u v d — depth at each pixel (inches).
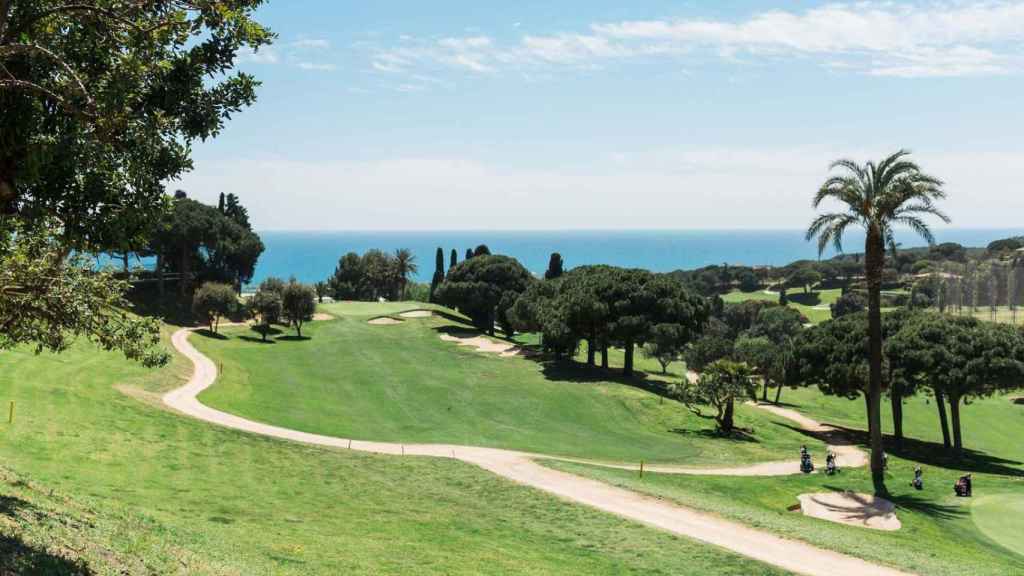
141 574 629.0
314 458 1609.3
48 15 540.1
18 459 1170.6
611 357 4773.6
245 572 734.5
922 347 2469.2
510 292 4350.4
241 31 606.9
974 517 1501.0
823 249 1887.3
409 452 1819.6
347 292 6993.1
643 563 1002.1
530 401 2758.4
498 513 1267.2
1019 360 2399.1
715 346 3917.3
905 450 2471.7
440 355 3641.7
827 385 2726.4
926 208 1784.0
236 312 4008.4
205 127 608.1
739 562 1022.4
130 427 1583.4
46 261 779.4
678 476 1727.4
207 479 1290.6
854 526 1397.6
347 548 951.0
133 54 546.9
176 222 4072.3
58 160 517.3
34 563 554.9
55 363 2158.0
